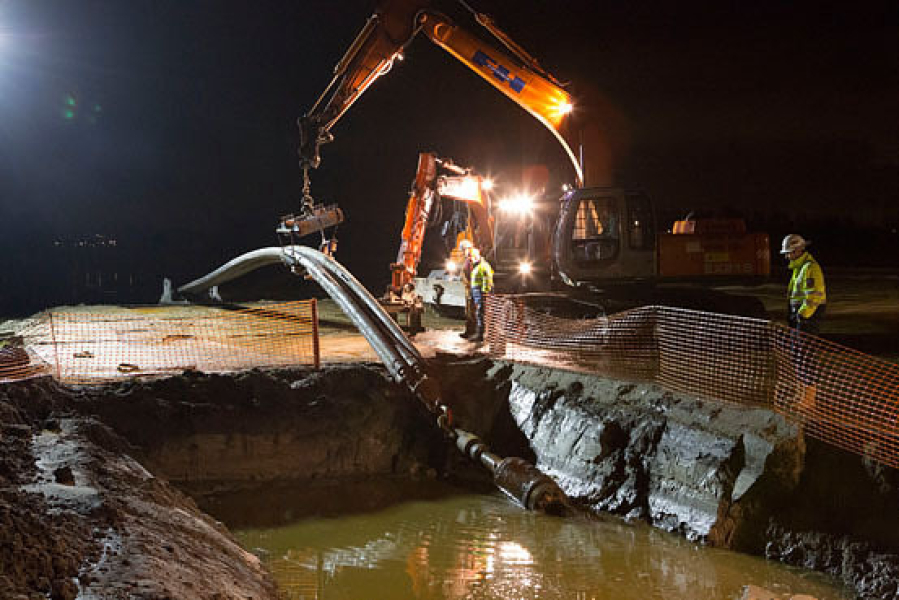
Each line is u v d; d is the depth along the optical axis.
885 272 31.30
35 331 17.22
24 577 4.85
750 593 7.01
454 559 8.66
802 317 9.12
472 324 15.47
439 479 11.72
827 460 8.49
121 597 4.89
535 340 13.90
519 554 8.75
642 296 14.45
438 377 12.50
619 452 10.16
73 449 8.50
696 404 9.73
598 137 15.37
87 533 5.96
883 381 9.55
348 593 7.77
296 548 9.10
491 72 15.23
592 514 9.82
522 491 10.04
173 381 11.48
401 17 15.00
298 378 12.20
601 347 12.91
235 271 20.16
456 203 19.17
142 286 39.41
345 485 11.37
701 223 14.64
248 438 11.26
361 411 11.91
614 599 7.55
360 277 37.44
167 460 10.87
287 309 21.20
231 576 6.46
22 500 6.26
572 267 14.32
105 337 16.28
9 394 9.88
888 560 7.52
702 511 8.92
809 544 8.19
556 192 18.38
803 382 8.98
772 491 8.56
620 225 14.16
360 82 15.22
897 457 8.05
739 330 10.37
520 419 11.77
